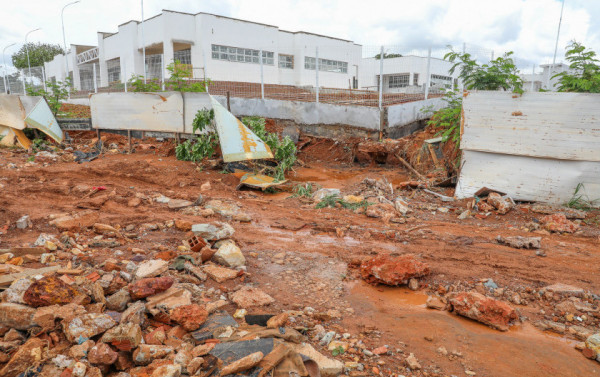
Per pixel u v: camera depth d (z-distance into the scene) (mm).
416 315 4523
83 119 15906
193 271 5035
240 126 11508
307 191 10539
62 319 3445
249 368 3037
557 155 9047
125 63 29859
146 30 27453
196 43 26984
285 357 3193
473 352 3844
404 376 3449
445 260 6004
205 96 13109
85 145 15758
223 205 8688
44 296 3566
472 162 9945
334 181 12148
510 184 9578
